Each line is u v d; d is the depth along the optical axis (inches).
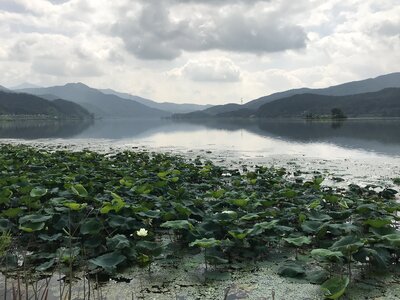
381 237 342.3
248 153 1374.3
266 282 323.9
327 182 791.7
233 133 2915.8
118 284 320.2
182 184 662.5
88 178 649.0
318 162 1110.4
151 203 476.7
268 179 725.3
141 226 411.5
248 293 304.7
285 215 467.5
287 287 314.0
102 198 504.7
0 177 641.0
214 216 420.5
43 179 625.9
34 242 411.2
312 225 405.7
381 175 873.5
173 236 450.6
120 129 4062.5
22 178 581.9
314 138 2155.5
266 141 1999.3
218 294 303.3
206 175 774.5
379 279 328.2
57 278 329.7
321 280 320.5
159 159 1031.0
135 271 346.0
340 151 1429.6
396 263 358.9
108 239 362.0
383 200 586.9
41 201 518.0
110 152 1406.3
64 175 671.8
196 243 334.3
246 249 386.0
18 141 1974.7
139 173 733.9
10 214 412.8
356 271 343.9
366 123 4271.7
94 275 336.2
